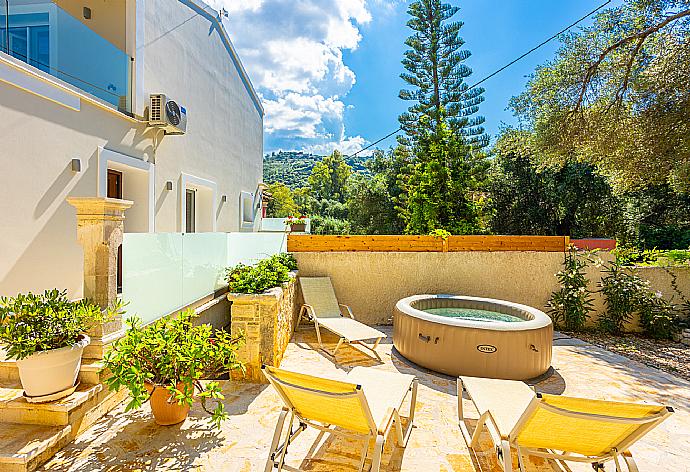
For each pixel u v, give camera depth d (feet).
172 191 23.68
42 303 9.54
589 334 22.52
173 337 10.80
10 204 13.05
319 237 24.30
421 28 56.39
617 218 47.42
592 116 26.73
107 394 11.24
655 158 24.45
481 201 52.75
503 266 24.13
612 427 7.50
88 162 16.55
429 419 11.85
